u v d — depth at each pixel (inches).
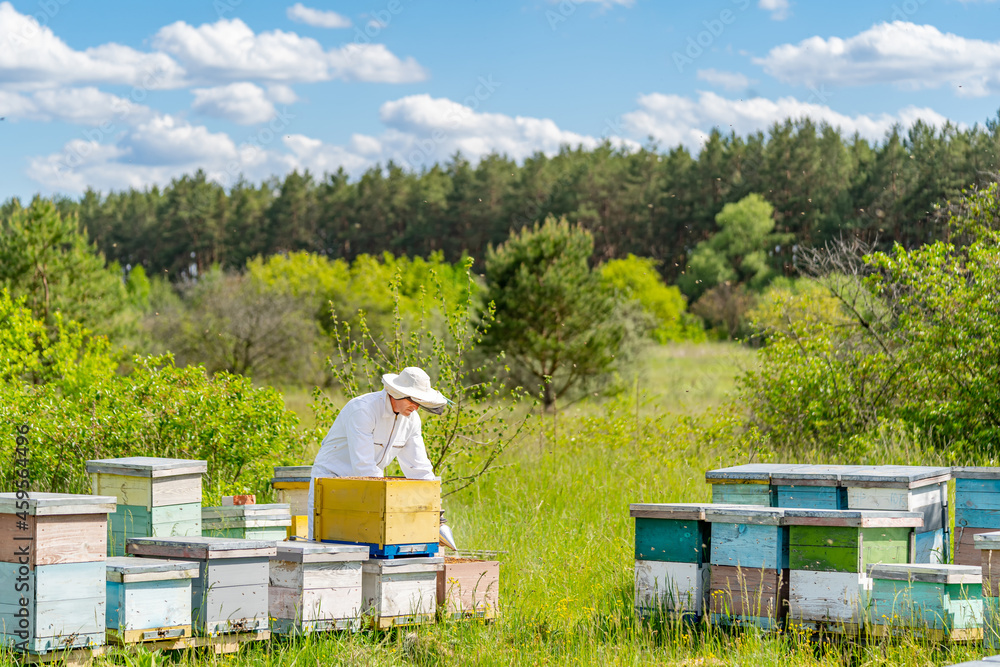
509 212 3026.6
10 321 485.4
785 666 193.3
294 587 201.2
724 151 2851.9
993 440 441.4
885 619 201.2
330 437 242.5
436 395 236.7
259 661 190.5
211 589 193.2
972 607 199.0
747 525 217.2
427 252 3213.6
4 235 757.3
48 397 405.1
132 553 204.4
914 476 238.1
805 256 569.0
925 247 477.7
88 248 800.3
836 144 2474.2
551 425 546.3
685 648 211.8
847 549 208.8
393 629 212.8
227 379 409.4
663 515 227.3
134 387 402.0
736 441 497.0
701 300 2228.1
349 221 3388.3
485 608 226.1
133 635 183.2
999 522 245.4
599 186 2960.1
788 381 490.6
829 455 464.8
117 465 247.3
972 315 456.4
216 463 398.6
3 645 176.1
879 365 482.0
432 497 219.8
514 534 345.4
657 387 986.7
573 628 230.4
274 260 1991.9
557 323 814.5
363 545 209.5
